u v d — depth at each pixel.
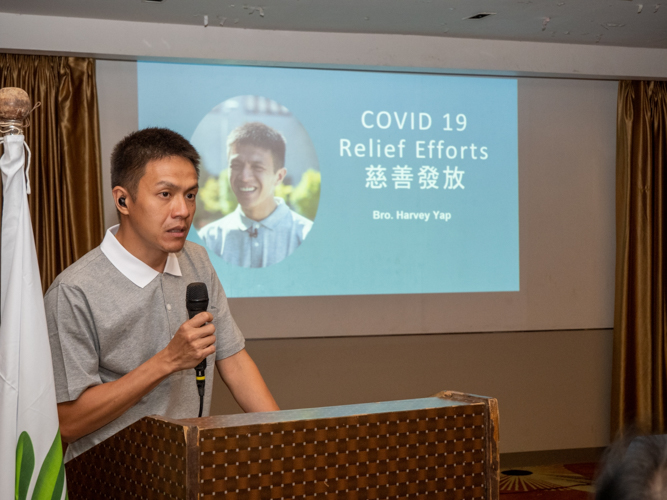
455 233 4.05
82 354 1.19
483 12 3.38
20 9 3.29
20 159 1.07
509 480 3.80
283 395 3.84
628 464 0.38
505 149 4.11
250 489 0.87
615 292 4.17
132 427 0.95
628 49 4.05
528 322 4.14
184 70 3.73
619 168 4.18
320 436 0.91
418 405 1.01
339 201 3.92
